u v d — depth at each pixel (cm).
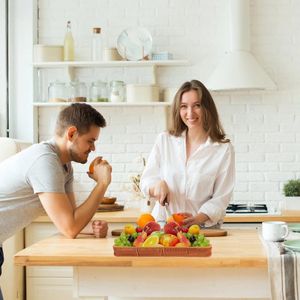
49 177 262
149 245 222
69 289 457
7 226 270
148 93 501
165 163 335
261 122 513
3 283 448
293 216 441
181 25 522
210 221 310
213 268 226
